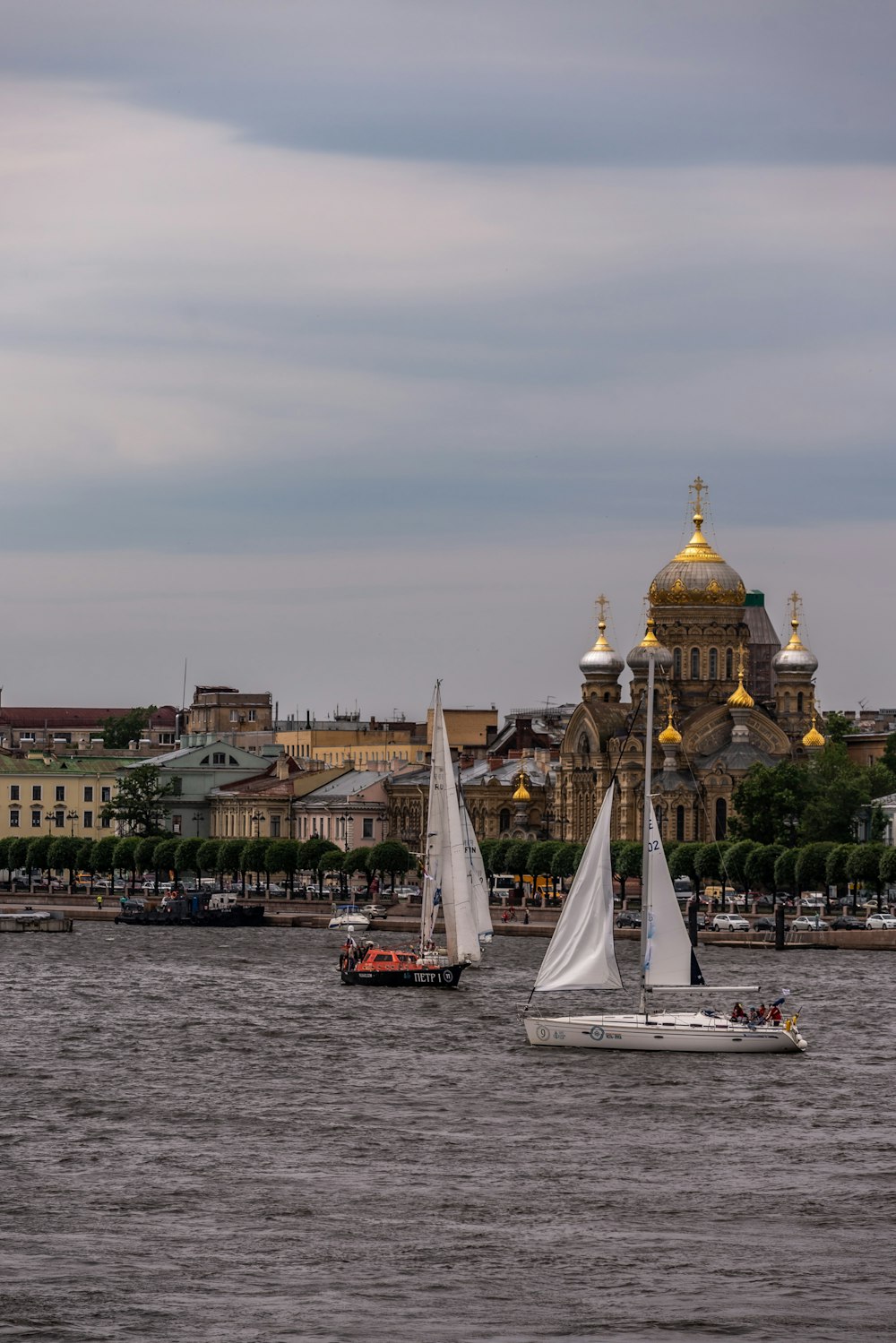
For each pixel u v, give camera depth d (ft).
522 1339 303.27
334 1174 404.98
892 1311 316.81
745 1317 313.32
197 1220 366.43
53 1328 307.17
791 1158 421.59
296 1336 304.30
